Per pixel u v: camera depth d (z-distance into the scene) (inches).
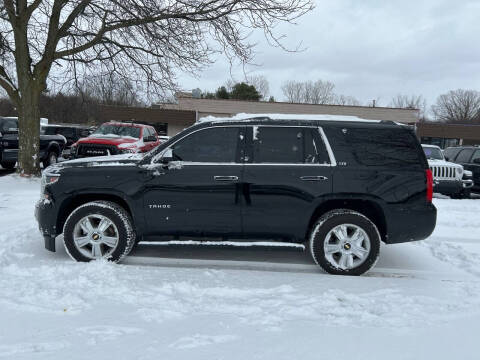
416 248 252.5
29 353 110.4
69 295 149.8
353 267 193.2
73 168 202.1
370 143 197.5
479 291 168.6
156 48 473.7
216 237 200.5
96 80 540.1
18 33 467.8
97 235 197.5
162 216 198.2
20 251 217.9
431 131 1531.7
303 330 126.7
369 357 110.6
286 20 447.2
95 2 453.4
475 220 338.3
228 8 449.4
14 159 583.2
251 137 199.3
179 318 134.9
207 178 195.6
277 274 189.3
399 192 193.3
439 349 115.4
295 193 193.8
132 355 109.7
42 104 1208.2
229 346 115.6
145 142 531.5
